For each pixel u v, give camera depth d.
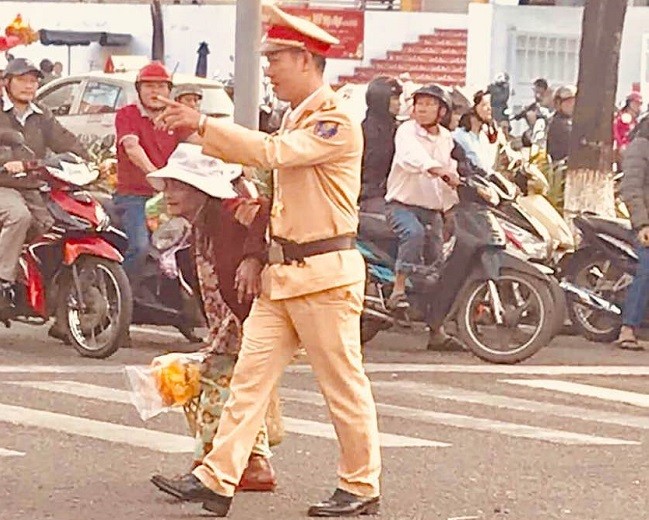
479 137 19.89
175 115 10.37
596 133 25.41
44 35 49.91
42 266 18.28
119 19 50.97
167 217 18.44
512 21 44.56
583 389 16.98
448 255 18.67
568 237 21.16
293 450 13.07
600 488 12.09
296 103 10.66
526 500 11.61
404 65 51.84
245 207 10.87
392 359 18.84
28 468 12.14
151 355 18.45
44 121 18.58
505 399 16.14
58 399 15.12
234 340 11.20
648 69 42.72
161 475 11.61
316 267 10.62
